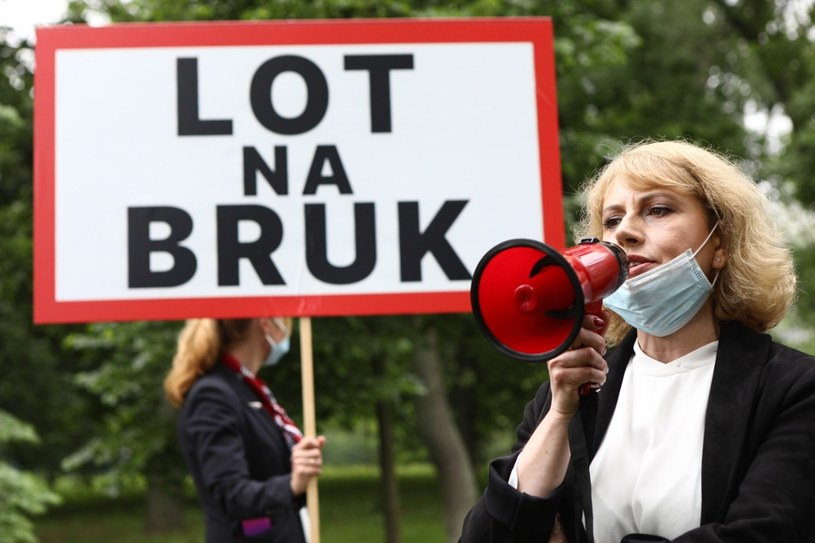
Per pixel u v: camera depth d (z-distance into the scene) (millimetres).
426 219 6875
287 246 6812
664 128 25766
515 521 3773
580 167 18312
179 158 6867
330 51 6977
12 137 24109
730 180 3918
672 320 3873
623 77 27359
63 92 6891
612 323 4375
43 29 6918
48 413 32969
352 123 6938
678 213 3887
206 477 6801
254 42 6973
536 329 3473
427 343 15461
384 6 14438
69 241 6773
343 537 35781
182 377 7148
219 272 6781
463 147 6953
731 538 3422
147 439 15703
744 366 3779
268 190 6855
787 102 32344
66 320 6707
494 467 3930
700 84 28656
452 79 6996
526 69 7035
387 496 15891
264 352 7418
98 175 6840
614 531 3838
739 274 3895
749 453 3641
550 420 3830
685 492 3684
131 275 6766
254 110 6922
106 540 37531
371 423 20812
